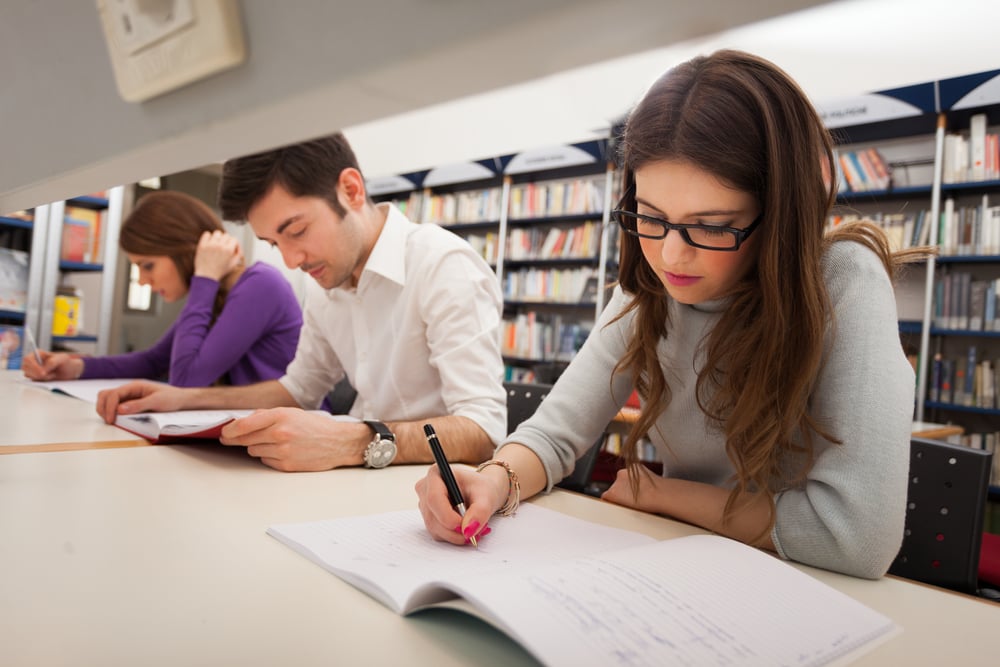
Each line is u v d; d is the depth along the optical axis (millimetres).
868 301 728
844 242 781
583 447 942
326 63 230
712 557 561
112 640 404
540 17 171
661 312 897
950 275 3281
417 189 5574
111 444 1026
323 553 572
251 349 1865
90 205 3697
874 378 689
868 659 447
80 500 708
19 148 392
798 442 790
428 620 465
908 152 3613
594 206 4441
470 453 1067
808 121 686
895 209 3572
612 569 496
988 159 3180
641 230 740
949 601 581
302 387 1572
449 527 621
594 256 4406
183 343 1738
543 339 4609
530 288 4715
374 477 907
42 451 952
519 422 1449
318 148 1187
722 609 464
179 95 290
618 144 836
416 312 1325
